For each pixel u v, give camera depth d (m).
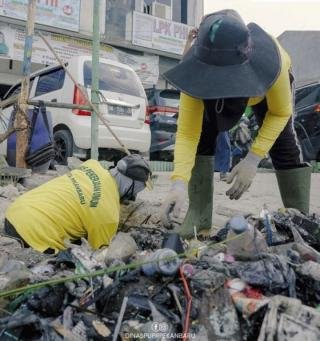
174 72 2.37
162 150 9.45
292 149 3.22
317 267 1.98
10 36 13.52
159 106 9.45
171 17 16.97
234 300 1.72
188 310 1.70
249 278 1.86
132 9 15.75
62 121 6.98
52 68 7.59
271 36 2.62
